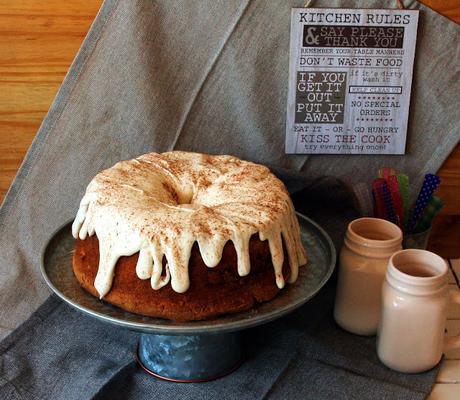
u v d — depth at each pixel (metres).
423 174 1.00
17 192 0.98
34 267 1.00
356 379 0.79
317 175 0.95
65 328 0.88
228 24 0.92
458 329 0.88
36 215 0.99
